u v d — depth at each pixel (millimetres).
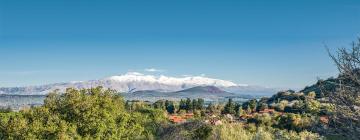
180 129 33625
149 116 54875
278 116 90688
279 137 26641
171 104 181750
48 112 34812
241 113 144875
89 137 34500
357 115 7250
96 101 36812
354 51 7375
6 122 33656
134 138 37812
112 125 36219
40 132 32750
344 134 7309
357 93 7305
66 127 33062
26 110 35750
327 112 7555
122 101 41312
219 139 31188
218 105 156625
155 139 34844
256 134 29672
